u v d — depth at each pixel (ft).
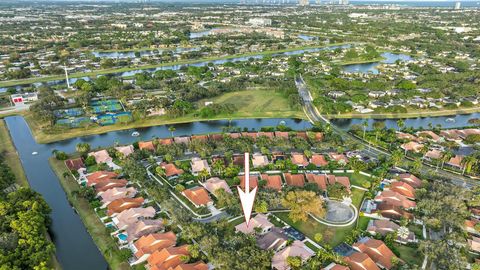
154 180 554.05
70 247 420.77
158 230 433.48
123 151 631.97
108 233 434.71
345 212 479.82
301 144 649.61
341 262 376.48
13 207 437.17
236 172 563.48
